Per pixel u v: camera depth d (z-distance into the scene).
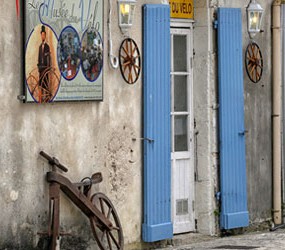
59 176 11.27
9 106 10.79
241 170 14.63
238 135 14.57
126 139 12.62
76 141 11.79
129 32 12.68
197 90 14.23
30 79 10.97
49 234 11.20
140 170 12.88
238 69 14.55
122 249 12.24
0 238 10.69
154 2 13.11
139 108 12.85
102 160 12.23
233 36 14.46
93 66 11.94
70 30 11.56
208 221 14.18
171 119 13.86
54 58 11.31
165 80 13.12
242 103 14.63
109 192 12.37
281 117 15.68
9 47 10.77
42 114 11.26
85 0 11.80
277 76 15.48
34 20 11.01
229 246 13.32
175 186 13.92
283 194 15.73
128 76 12.63
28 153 11.05
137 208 12.84
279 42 15.49
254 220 15.11
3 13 10.70
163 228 13.05
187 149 14.16
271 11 15.48
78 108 11.82
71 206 11.74
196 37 14.25
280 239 14.16
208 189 14.17
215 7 14.24
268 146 15.41
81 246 11.92
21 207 10.96
